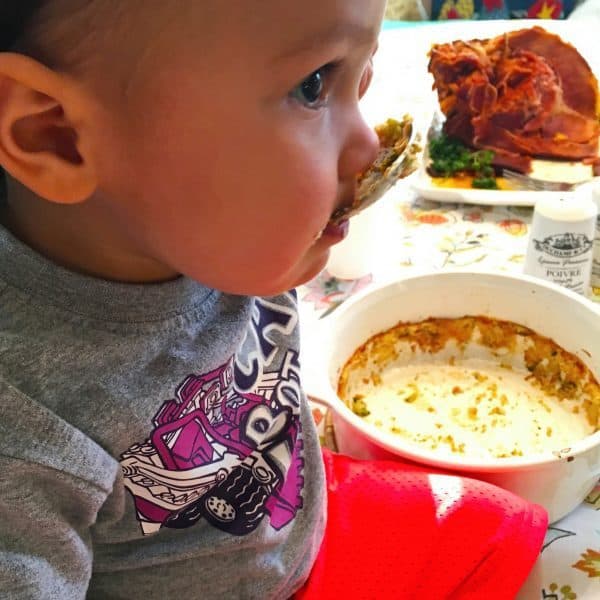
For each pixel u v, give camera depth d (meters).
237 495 0.59
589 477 0.69
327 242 0.48
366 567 0.64
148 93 0.36
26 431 0.43
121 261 0.47
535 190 1.13
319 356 0.75
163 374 0.50
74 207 0.44
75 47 0.35
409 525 0.65
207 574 0.59
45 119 0.37
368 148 0.43
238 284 0.44
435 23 1.81
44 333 0.44
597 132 1.16
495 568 0.63
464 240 1.07
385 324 0.86
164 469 0.52
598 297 0.96
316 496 0.66
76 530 0.48
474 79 1.14
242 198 0.40
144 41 0.35
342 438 0.76
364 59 0.40
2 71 0.35
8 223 0.47
